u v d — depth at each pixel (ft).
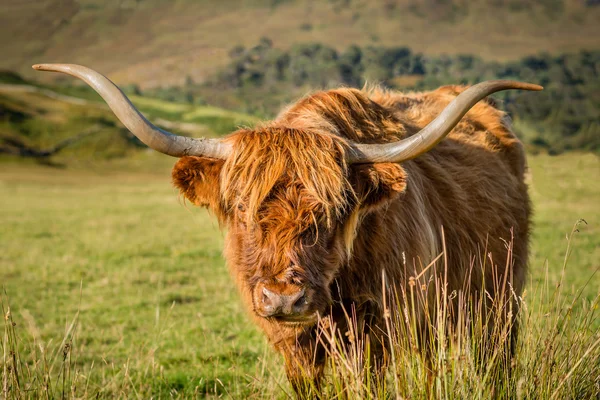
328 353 11.91
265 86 377.50
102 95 11.10
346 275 11.62
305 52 415.23
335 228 11.03
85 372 17.62
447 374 10.58
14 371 11.39
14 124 253.03
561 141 57.31
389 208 11.96
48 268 35.83
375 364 12.05
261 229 10.63
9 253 41.22
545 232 39.86
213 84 386.11
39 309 26.73
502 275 15.25
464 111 10.62
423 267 12.45
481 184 15.39
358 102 13.16
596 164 39.27
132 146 256.52
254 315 12.67
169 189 123.95
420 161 14.17
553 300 12.07
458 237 14.08
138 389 16.38
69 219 62.85
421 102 17.25
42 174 183.52
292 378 12.39
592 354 11.46
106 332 23.12
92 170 212.02
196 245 43.24
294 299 10.07
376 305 11.91
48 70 11.25
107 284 31.58
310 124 11.90
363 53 375.25
